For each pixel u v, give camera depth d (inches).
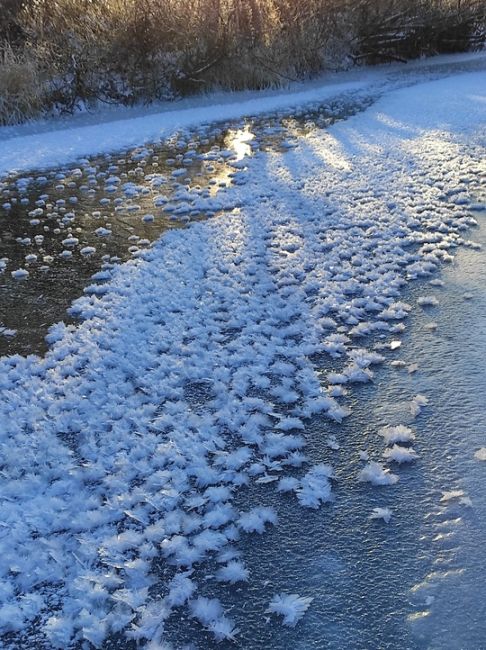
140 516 92.0
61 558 85.8
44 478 100.5
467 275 159.0
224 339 137.9
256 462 102.5
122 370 127.8
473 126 312.5
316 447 105.3
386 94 429.4
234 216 210.8
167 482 98.2
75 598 80.6
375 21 537.6
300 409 113.6
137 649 74.7
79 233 209.2
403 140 297.3
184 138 341.4
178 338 138.2
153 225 211.9
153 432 109.7
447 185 226.4
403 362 126.0
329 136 318.3
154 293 159.5
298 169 261.9
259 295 156.4
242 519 91.1
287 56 485.7
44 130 378.3
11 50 407.2
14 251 196.7
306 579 82.0
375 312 146.4
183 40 448.1
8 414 116.3
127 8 439.8
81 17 434.6
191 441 106.7
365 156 274.7
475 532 86.8
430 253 172.1
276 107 410.6
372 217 201.3
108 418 113.8
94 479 100.0
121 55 433.1
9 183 273.4
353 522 90.2
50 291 167.8
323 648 73.4
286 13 495.2
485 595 78.2
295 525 90.4
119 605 79.4
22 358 134.7
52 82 410.0
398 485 96.0
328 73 523.2
